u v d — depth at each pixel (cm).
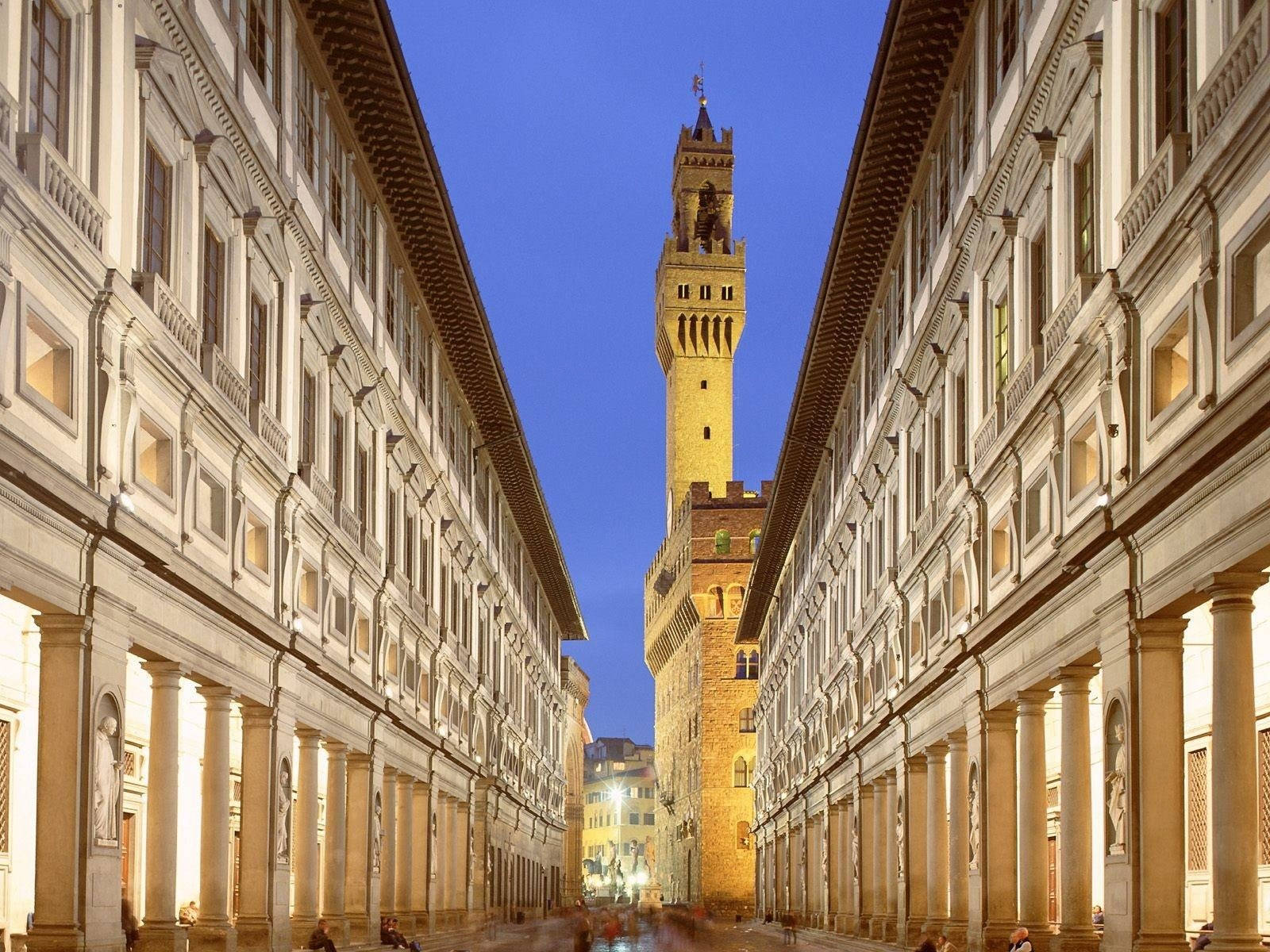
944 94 3878
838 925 5906
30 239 2039
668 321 14725
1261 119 1872
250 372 3194
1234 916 2045
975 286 3512
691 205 15062
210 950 2936
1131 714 2405
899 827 4538
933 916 4041
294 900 3662
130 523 2344
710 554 12569
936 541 3862
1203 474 2102
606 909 8494
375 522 4366
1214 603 2102
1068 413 2769
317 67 3731
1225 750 2067
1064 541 2673
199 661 2820
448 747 5512
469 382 6056
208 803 2972
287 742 3388
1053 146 2869
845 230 4659
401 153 4247
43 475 2044
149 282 2486
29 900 2866
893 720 4631
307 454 3666
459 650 5884
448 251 4872
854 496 5519
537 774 9350
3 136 2000
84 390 2256
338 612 3978
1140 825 2370
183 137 2712
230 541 2972
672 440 14862
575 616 11062
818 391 5981
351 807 4241
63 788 2227
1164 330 2278
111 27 2364
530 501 7762
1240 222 1984
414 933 4884
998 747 3434
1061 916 2872
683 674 13638
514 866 7962
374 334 4375
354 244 4194
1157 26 2362
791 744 8162
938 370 3934
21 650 2853
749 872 12044
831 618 6309
